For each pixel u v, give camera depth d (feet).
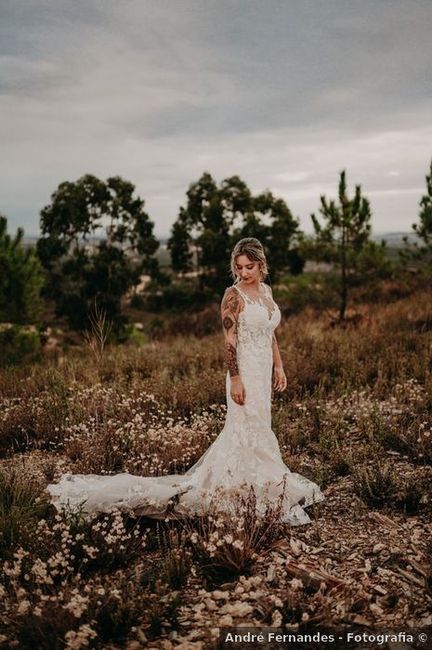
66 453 16.55
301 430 17.01
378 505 12.55
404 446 15.47
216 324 53.67
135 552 10.94
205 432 15.85
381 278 54.80
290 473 13.15
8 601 9.30
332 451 15.24
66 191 151.64
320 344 27.89
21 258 39.32
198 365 26.21
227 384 12.71
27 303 39.52
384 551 10.71
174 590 9.80
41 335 40.27
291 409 19.43
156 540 11.56
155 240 159.02
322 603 9.12
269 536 11.27
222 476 12.39
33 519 11.90
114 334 43.93
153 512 12.05
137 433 16.51
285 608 9.05
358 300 52.21
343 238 40.83
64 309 126.11
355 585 9.71
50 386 23.63
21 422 18.47
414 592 9.45
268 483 11.98
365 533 11.45
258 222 152.05
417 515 12.00
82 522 11.59
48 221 152.87
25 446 17.61
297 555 10.77
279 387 13.71
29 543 10.89
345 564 10.41
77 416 18.61
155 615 8.68
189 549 10.89
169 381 22.15
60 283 148.66
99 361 27.40
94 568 10.44
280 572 10.23
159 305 180.96
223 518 11.04
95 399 19.74
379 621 8.81
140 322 152.66
